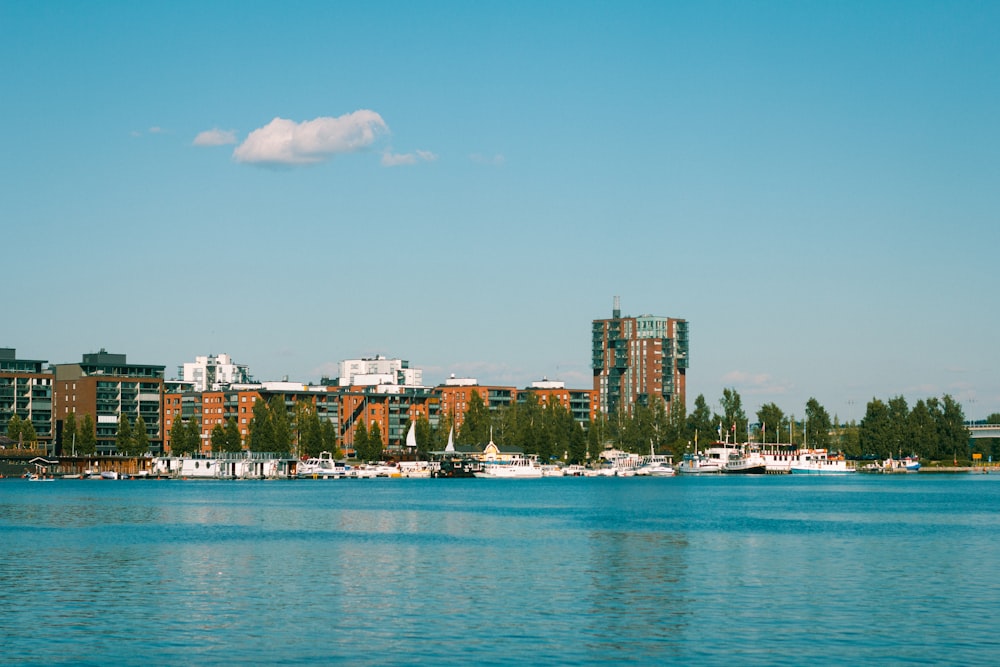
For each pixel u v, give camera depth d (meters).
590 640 83.25
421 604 98.62
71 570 120.69
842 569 122.38
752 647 80.94
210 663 76.12
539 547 146.38
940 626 88.19
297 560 130.62
